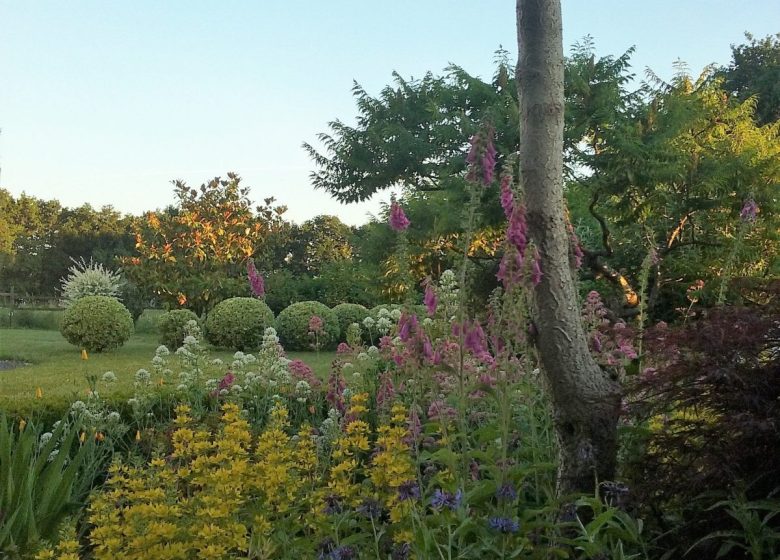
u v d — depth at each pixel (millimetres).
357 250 15445
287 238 23641
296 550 2539
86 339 15961
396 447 2543
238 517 2566
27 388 9211
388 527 2586
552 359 3072
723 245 10656
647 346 3248
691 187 10969
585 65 11602
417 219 12539
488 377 3482
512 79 13805
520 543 2406
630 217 11391
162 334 16844
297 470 2979
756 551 2385
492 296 3469
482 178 2938
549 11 3094
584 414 3037
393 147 14203
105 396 5590
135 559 2115
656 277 9914
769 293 3334
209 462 2518
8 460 3301
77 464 3453
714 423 2725
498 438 3238
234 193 21172
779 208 10883
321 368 10648
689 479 2637
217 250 20812
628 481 2896
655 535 2869
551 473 3334
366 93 15070
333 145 15250
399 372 4195
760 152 11703
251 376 5699
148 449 4621
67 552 2152
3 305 34219
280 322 16766
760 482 2676
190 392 5348
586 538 2385
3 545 2822
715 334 2750
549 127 3102
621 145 10531
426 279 3402
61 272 47750
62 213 57562
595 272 10797
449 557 2221
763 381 2625
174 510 2270
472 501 2570
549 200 3098
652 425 3416
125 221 55062
